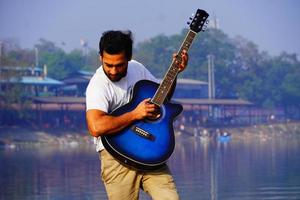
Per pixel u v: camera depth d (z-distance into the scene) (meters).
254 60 159.00
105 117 8.02
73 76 126.12
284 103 153.50
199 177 42.31
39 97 109.56
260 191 33.62
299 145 97.25
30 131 102.81
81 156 69.81
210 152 78.38
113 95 8.21
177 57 8.33
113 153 8.14
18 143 96.75
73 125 109.06
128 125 8.16
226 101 136.62
